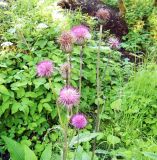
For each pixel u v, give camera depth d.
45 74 0.43
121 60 0.96
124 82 0.84
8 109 0.70
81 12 1.08
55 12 0.89
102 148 0.69
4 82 0.69
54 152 0.64
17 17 0.87
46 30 0.84
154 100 0.77
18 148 0.43
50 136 0.69
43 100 0.71
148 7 1.17
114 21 1.10
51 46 0.81
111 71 0.84
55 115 0.71
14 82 0.73
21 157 0.43
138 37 1.05
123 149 0.64
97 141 0.70
